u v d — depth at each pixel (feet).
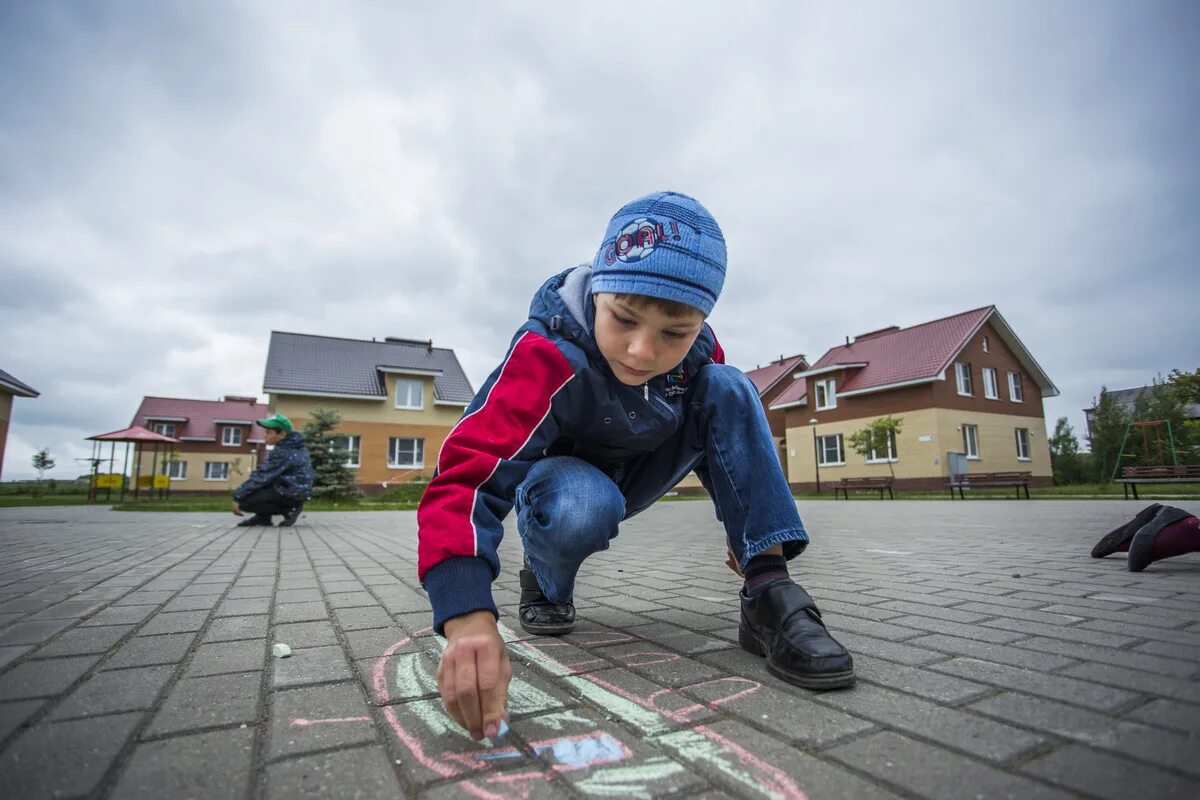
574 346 5.19
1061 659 5.44
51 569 11.76
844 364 80.59
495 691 3.49
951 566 11.89
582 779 3.37
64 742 3.78
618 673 5.24
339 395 83.46
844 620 7.17
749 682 4.97
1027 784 3.20
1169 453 71.46
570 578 6.34
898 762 3.50
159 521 28.63
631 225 4.61
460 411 90.27
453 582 3.76
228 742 3.83
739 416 5.80
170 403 133.80
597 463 6.34
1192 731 3.81
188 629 6.86
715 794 3.20
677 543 18.76
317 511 40.86
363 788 3.25
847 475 81.35
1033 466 81.20
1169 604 7.87
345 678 5.12
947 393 73.36
